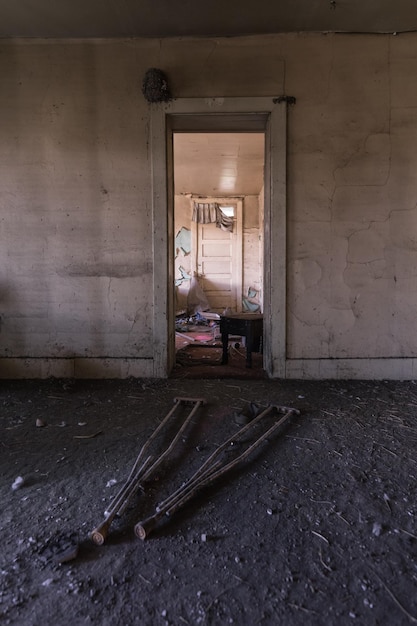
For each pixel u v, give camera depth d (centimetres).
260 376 408
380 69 380
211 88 384
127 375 403
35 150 392
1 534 167
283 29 373
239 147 688
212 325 784
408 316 396
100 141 391
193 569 149
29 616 128
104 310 402
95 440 261
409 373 399
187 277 973
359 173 388
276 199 389
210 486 206
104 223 396
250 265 970
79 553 156
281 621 127
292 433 271
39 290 402
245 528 173
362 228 392
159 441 258
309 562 153
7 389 370
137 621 126
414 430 277
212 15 349
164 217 394
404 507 189
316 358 401
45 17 350
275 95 384
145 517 179
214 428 279
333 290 396
